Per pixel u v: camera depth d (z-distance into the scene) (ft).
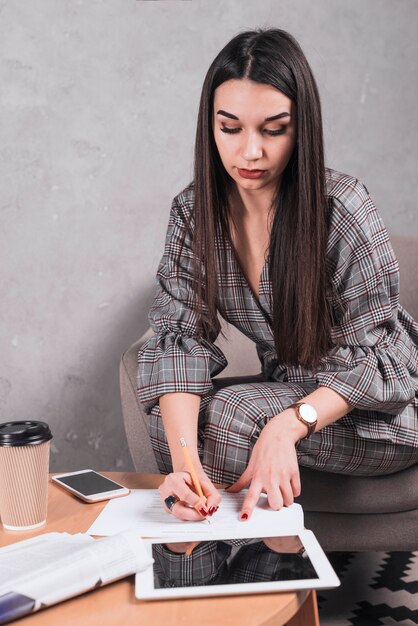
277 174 4.12
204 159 4.31
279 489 3.63
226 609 2.56
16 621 2.49
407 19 7.22
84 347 6.50
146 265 6.59
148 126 6.44
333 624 4.87
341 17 6.94
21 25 5.99
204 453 4.15
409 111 7.34
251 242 4.59
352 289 4.38
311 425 3.98
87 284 6.43
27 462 3.22
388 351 4.42
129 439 5.18
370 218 4.41
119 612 2.55
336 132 7.04
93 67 6.21
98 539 3.01
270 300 4.51
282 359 4.60
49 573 2.59
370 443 4.43
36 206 6.20
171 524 3.31
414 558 6.01
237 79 3.88
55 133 6.17
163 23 6.38
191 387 4.22
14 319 6.28
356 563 5.91
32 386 6.40
